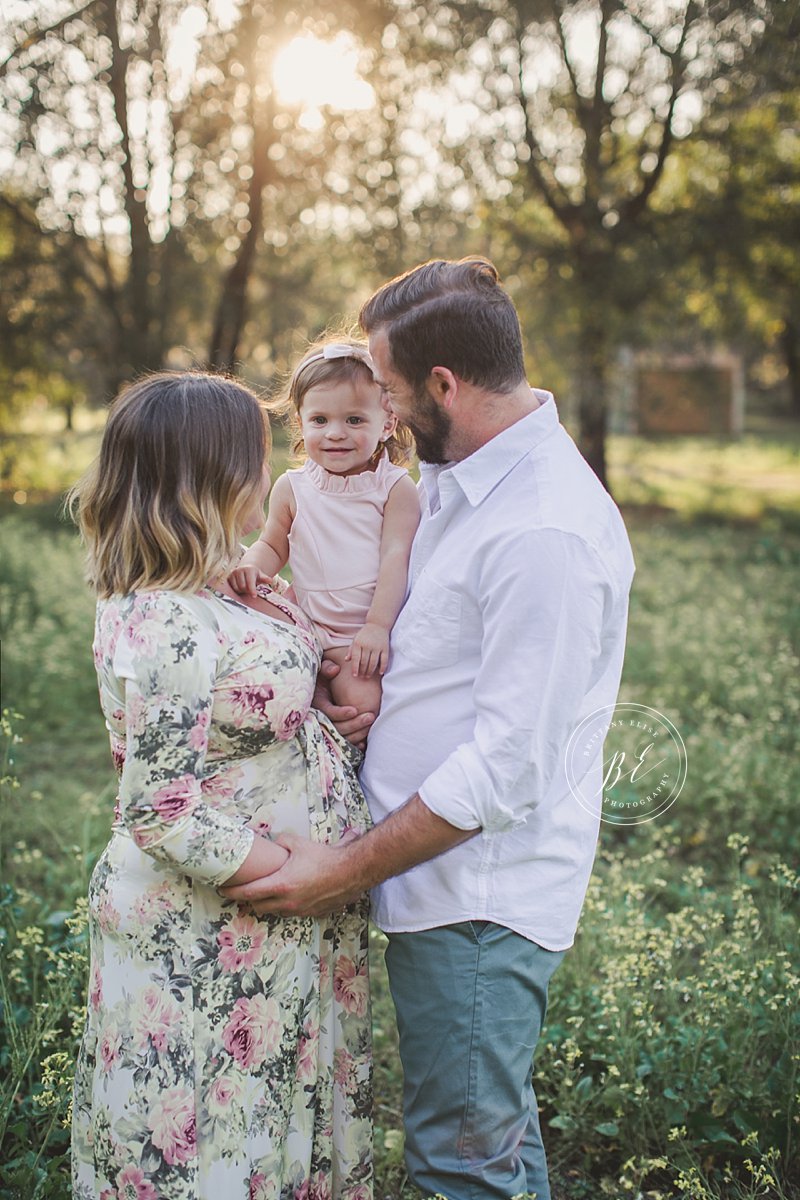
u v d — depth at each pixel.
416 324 1.87
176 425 1.77
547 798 1.92
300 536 2.23
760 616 7.79
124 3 12.13
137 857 1.83
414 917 1.94
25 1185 2.26
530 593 1.76
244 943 1.86
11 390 15.63
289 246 15.50
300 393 2.21
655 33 12.80
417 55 12.81
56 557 9.36
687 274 14.66
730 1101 2.62
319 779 1.94
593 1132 2.64
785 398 43.38
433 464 2.03
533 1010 1.97
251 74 12.95
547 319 14.09
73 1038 2.61
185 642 1.72
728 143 13.88
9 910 3.05
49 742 5.55
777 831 4.33
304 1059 1.97
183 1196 1.78
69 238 14.30
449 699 1.94
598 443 15.06
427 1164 1.95
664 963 2.92
